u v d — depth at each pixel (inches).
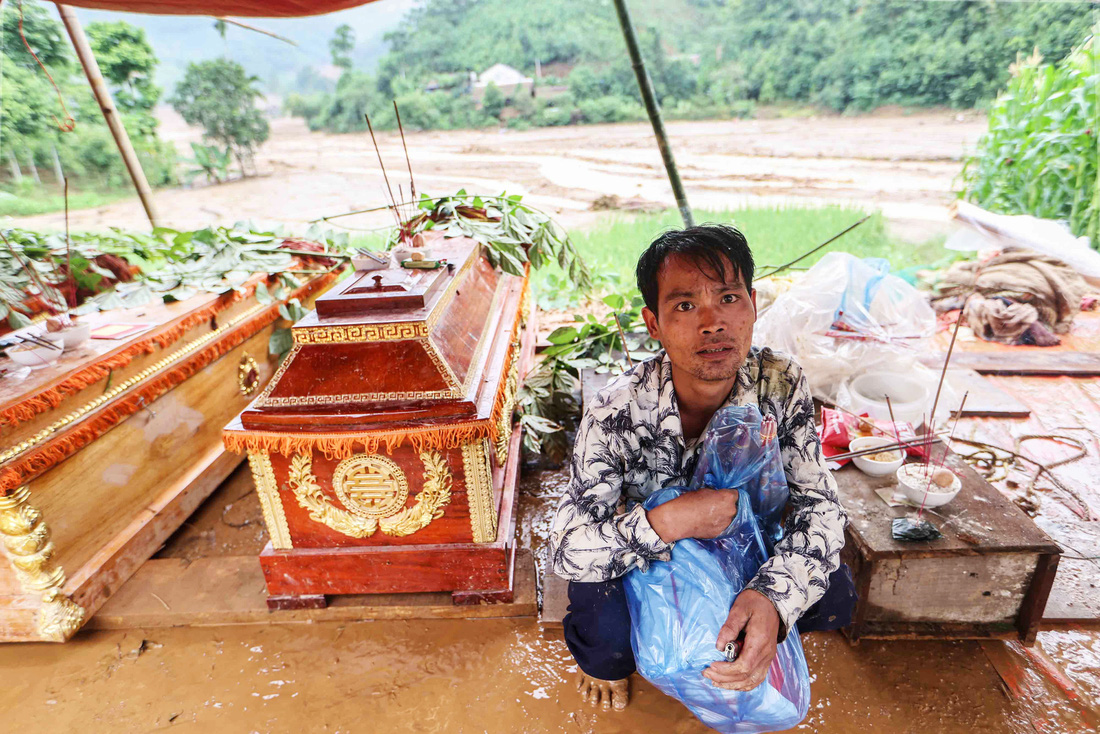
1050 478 95.0
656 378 53.3
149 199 172.2
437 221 124.1
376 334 68.4
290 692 69.4
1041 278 143.4
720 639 46.7
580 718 64.2
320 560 76.0
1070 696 63.6
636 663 56.8
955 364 129.6
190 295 107.6
